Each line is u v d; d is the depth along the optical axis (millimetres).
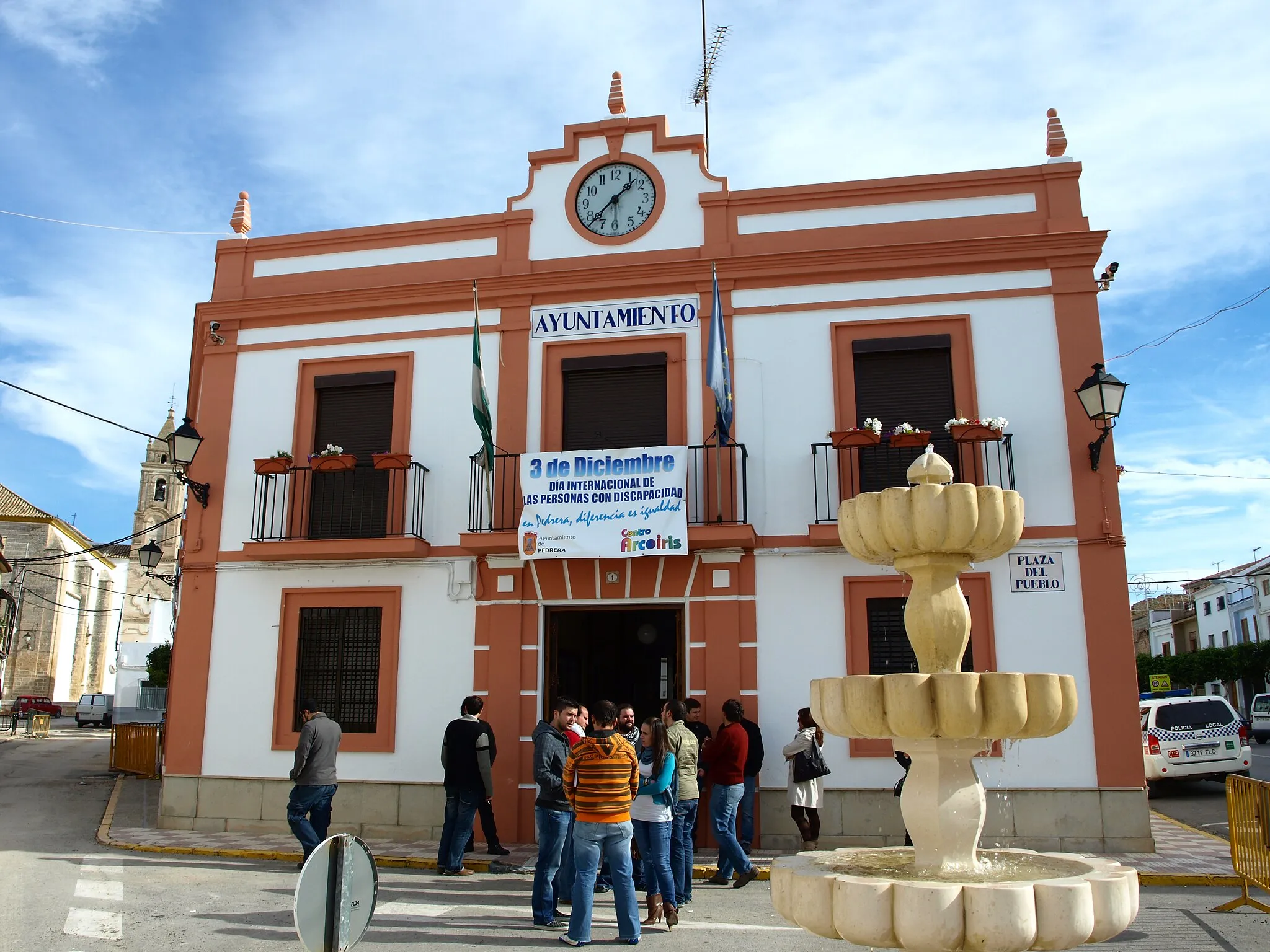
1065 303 11406
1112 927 4383
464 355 12570
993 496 5441
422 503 12211
